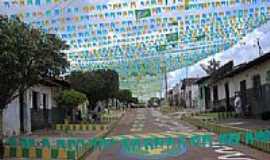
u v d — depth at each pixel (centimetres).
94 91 3953
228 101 4147
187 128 2894
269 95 2803
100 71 4016
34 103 2808
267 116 2759
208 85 5012
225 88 4228
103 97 4031
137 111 7262
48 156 1387
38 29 1380
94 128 2867
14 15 1324
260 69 3003
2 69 1257
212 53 3095
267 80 2850
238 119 3117
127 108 9144
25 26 1348
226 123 2667
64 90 3466
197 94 6606
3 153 1395
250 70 3262
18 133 2328
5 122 2139
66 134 2375
